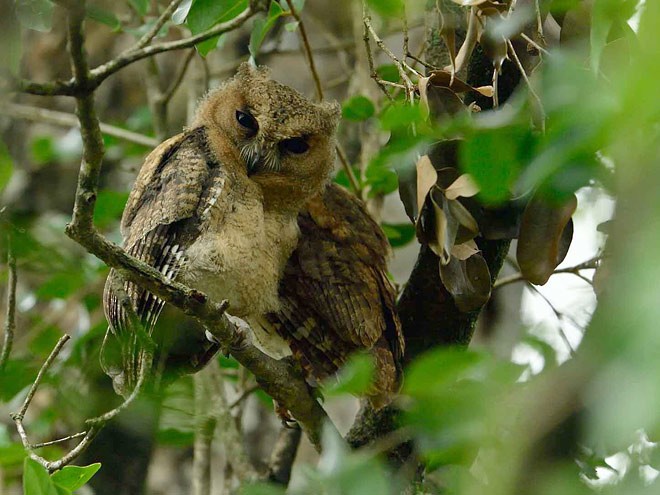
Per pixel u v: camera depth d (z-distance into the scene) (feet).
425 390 16.35
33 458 21.26
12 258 26.16
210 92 33.88
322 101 33.86
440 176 23.48
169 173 30.09
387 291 30.40
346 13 52.44
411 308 29.60
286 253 30.55
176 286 23.34
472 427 15.98
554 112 14.66
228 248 29.12
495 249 28.02
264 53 45.21
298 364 30.68
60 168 49.75
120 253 22.52
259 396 40.01
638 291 10.49
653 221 11.01
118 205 40.91
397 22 42.65
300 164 30.94
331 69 52.75
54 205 49.19
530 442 14.12
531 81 21.33
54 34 49.98
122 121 54.85
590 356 11.90
